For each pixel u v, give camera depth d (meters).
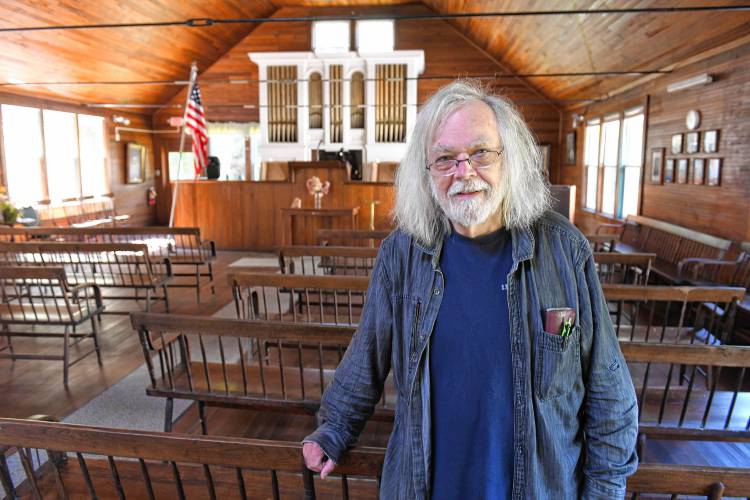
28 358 3.90
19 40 7.27
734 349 2.06
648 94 7.33
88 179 10.80
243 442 1.25
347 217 8.70
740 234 5.12
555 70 9.22
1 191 7.95
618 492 1.02
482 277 1.06
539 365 1.01
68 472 1.96
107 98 10.75
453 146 1.05
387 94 10.89
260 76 11.01
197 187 9.27
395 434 1.16
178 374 2.87
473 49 11.31
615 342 1.05
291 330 2.37
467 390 1.04
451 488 1.04
